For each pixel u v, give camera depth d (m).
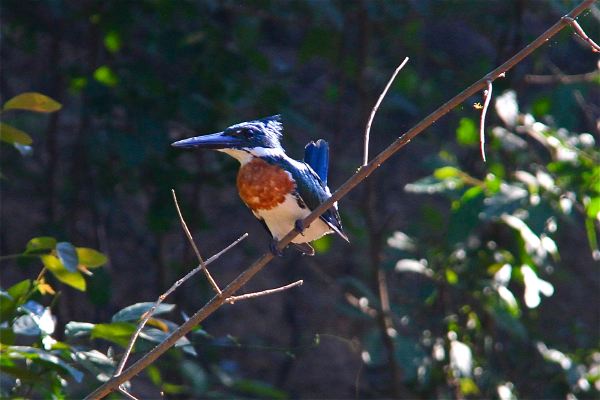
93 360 6.32
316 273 14.95
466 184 9.37
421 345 11.16
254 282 14.81
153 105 10.21
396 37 12.52
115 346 11.65
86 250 6.46
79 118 13.44
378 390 13.82
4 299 6.31
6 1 11.66
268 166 6.84
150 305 6.44
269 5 10.96
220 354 13.52
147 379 12.20
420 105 12.93
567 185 9.04
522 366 11.62
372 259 11.70
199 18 10.62
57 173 13.52
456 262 10.65
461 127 9.90
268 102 10.61
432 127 15.49
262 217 7.06
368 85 13.85
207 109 10.02
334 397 13.98
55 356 6.18
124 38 10.69
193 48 10.34
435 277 10.73
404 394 11.17
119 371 5.21
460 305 11.20
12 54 14.34
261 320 14.51
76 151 11.70
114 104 10.20
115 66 10.20
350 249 14.88
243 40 10.93
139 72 9.91
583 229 15.10
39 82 13.30
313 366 14.18
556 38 12.14
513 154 10.03
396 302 12.61
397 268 10.69
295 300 14.79
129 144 9.88
